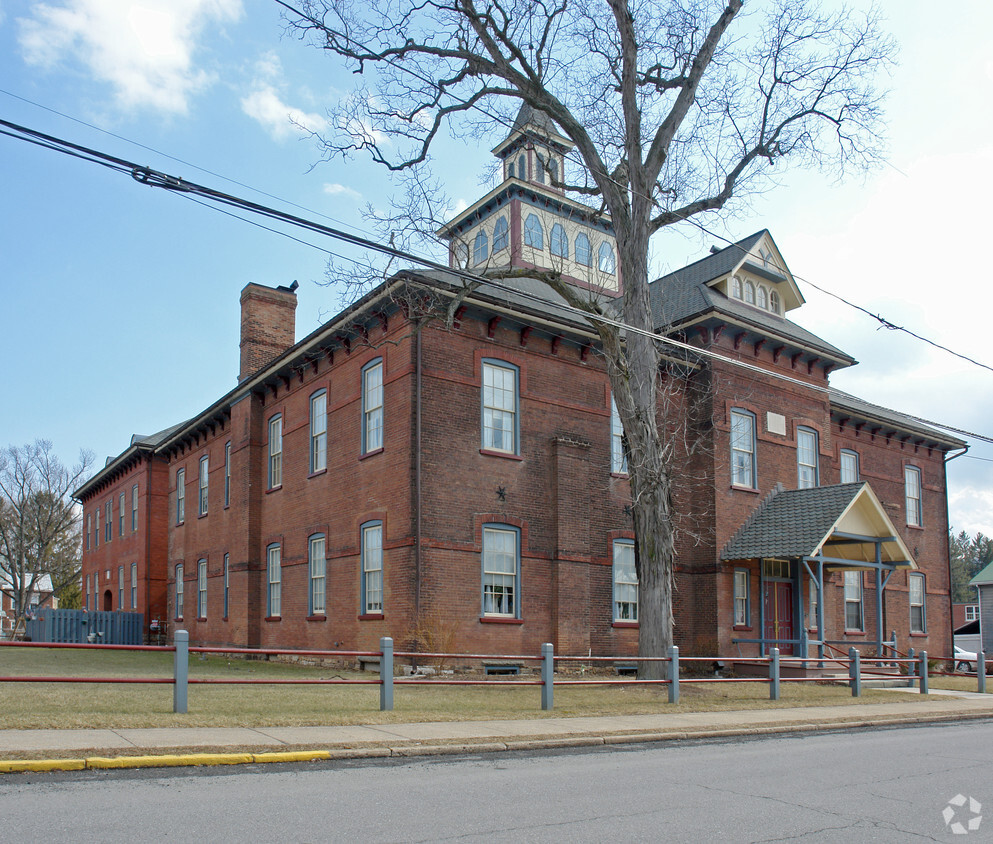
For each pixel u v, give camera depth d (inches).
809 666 932.6
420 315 793.6
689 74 794.8
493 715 528.1
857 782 362.6
